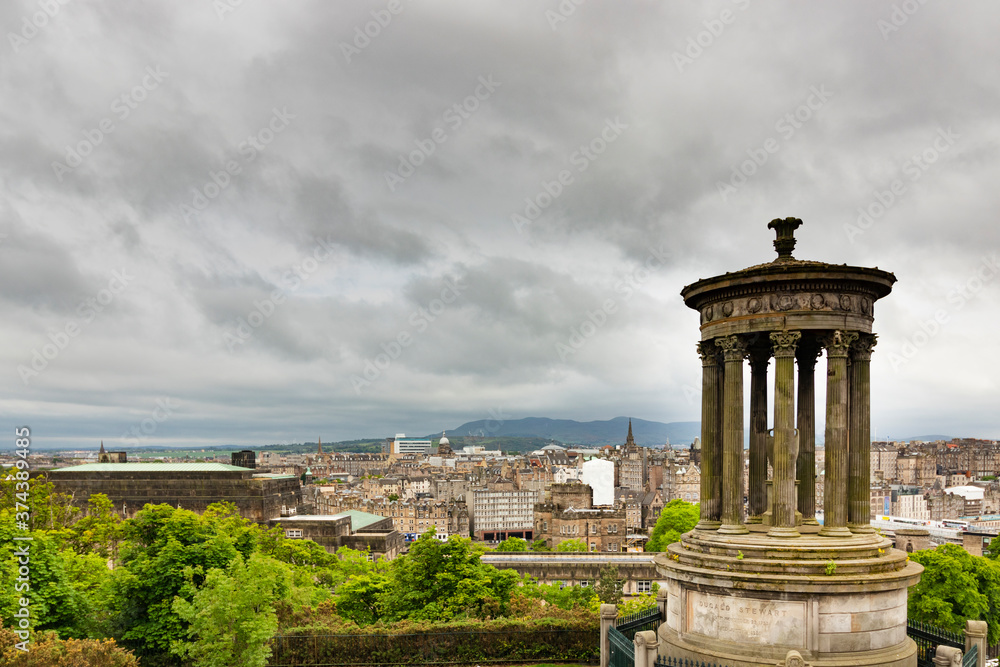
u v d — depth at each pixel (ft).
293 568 367.25
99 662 155.74
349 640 207.51
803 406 132.26
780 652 105.60
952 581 258.78
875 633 107.14
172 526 229.66
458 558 250.16
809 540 111.55
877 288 117.70
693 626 115.24
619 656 116.37
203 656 191.42
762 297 116.57
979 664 110.52
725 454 118.62
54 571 208.95
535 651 206.90
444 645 207.41
